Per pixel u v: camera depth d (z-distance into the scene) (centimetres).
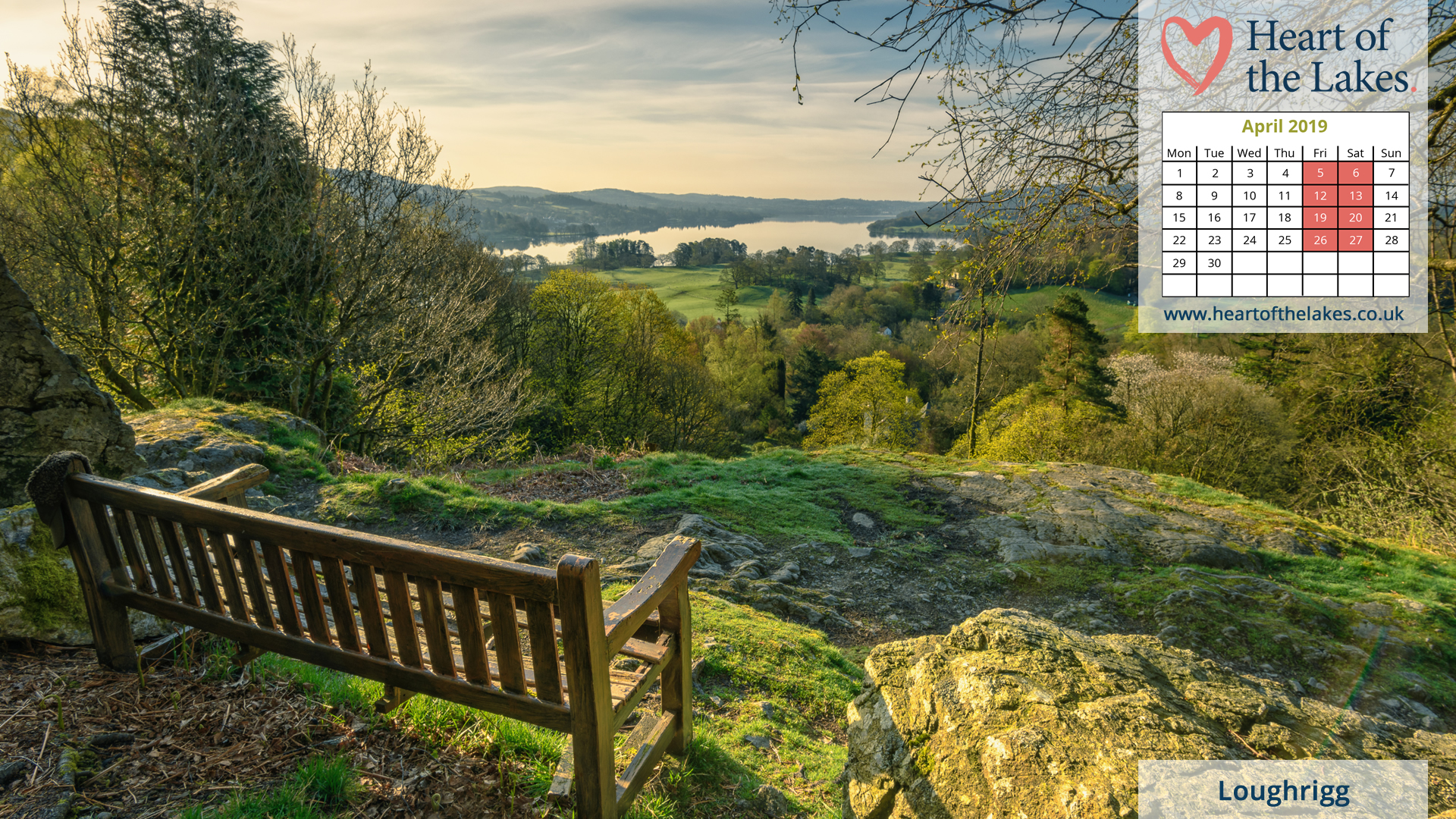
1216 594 786
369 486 916
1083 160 337
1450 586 828
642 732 334
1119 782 201
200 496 355
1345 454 1545
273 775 274
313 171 1602
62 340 1441
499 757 301
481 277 2241
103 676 332
